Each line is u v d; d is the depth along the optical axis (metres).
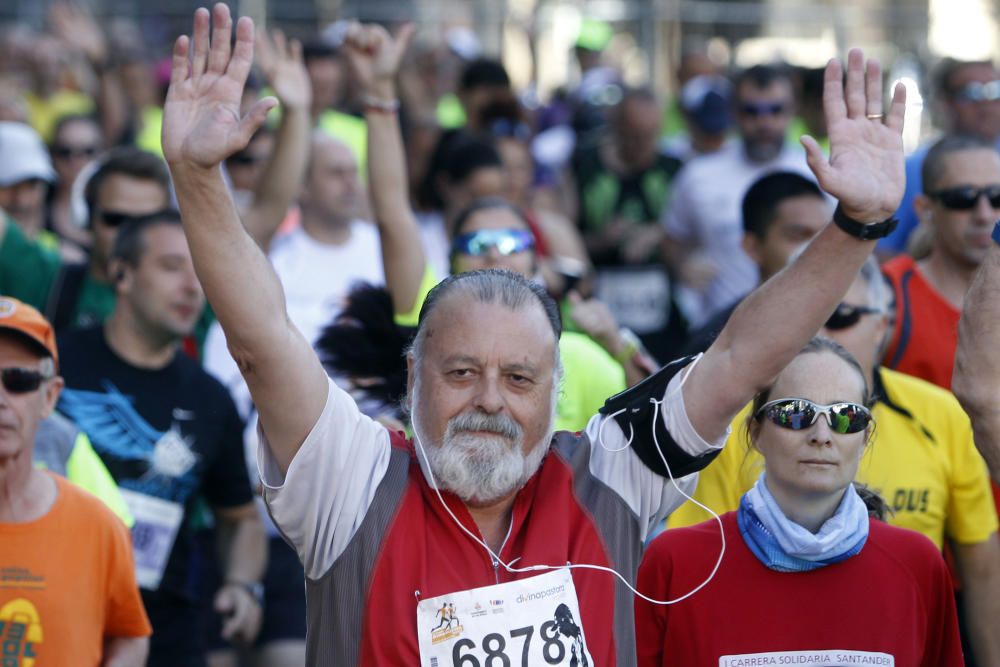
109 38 29.23
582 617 7.27
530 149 23.34
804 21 31.22
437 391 7.32
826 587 8.37
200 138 6.79
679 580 8.48
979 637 10.40
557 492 7.50
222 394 12.53
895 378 10.45
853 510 8.42
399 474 7.45
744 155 20.70
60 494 9.55
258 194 14.54
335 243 15.98
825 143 21.11
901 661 8.31
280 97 14.48
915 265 12.88
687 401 7.48
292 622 14.00
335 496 7.28
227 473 12.60
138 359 12.19
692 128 23.30
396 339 11.04
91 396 11.97
